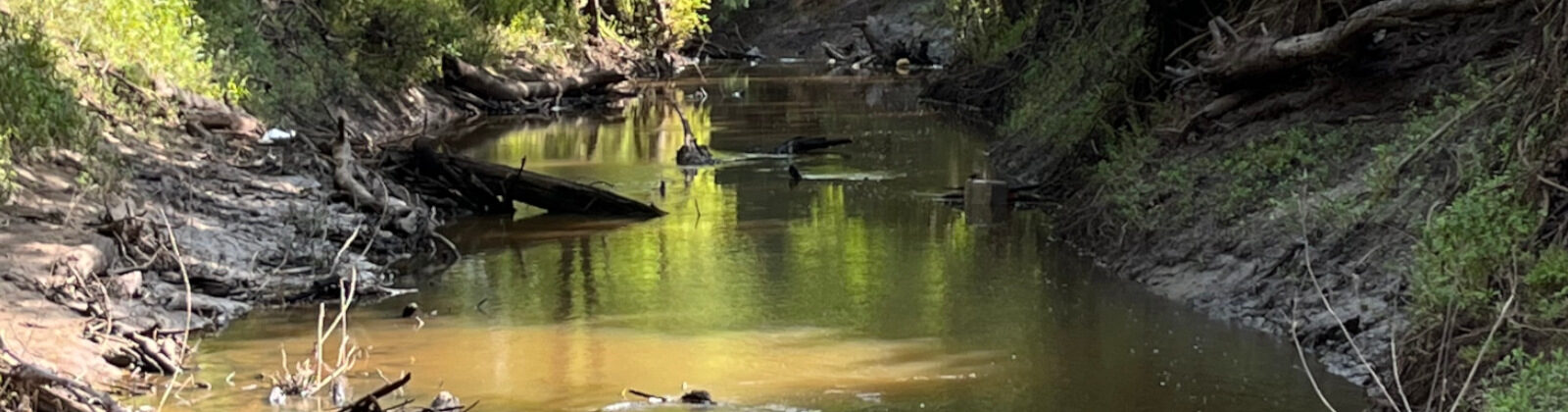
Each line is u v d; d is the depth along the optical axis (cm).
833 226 1538
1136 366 957
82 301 974
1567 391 656
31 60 1477
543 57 3272
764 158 2156
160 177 1380
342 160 1498
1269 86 1402
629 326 1082
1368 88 1293
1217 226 1212
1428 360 786
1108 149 1538
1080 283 1223
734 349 1009
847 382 923
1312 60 1326
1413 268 889
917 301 1159
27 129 1284
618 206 1611
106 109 1557
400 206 1413
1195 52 1579
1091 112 1705
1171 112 1516
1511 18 1230
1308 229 1094
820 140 2275
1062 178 1661
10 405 739
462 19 2961
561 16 3547
